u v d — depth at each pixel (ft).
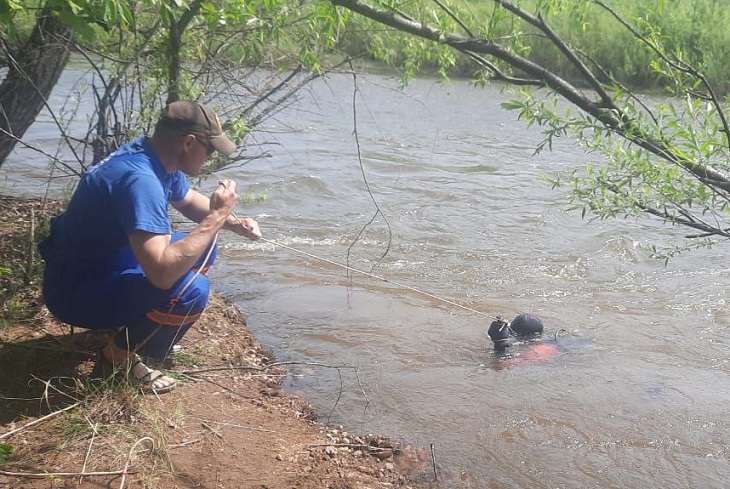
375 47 17.44
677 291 22.30
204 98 18.99
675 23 19.36
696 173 11.10
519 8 11.38
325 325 19.02
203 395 14.39
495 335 17.93
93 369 14.10
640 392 16.14
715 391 16.29
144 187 12.47
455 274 23.35
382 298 20.95
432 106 49.75
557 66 43.86
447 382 16.37
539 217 29.12
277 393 15.25
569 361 17.53
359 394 15.71
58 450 11.93
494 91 54.39
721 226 26.43
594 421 14.98
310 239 26.04
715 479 13.26
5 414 12.78
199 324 17.76
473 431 14.53
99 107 19.04
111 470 11.59
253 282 21.75
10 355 14.49
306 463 12.80
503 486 12.94
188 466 12.08
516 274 23.52
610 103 11.32
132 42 18.39
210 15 13.21
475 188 33.19
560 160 38.55
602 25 38.37
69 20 9.61
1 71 23.13
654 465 13.64
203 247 12.59
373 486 12.47
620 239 26.53
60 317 13.62
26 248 18.45
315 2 14.32
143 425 12.76
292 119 44.29
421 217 28.96
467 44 11.64
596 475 13.32
